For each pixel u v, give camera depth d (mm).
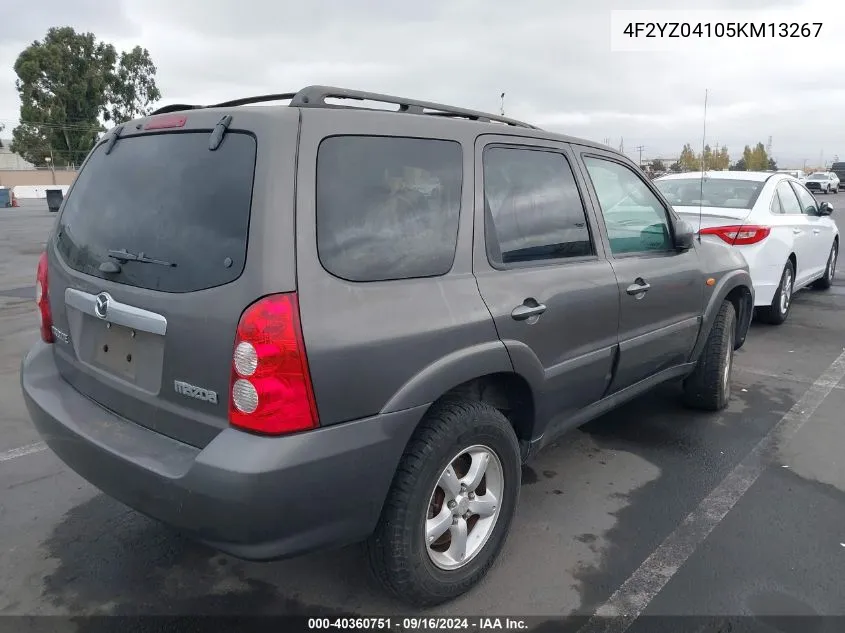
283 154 2225
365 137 2465
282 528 2164
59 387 2918
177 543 3182
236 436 2158
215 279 2229
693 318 4281
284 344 2111
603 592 2807
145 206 2537
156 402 2418
